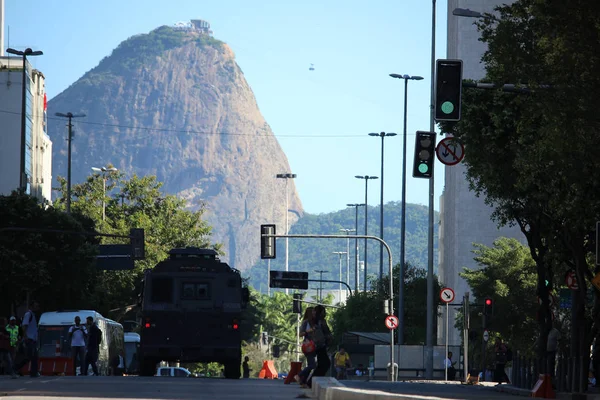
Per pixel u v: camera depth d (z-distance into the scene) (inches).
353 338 5920.3
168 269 2780.5
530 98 1904.5
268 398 1585.9
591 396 1993.1
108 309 5821.9
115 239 7140.8
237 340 2763.3
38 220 4717.0
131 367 5575.8
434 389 2487.7
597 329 2549.2
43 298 4768.7
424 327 6353.3
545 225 2669.8
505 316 5541.3
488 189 2554.1
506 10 1952.5
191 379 2455.7
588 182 2041.1
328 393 1309.1
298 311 5984.3
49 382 2081.7
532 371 2650.1
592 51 1674.5
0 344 2679.6
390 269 4384.8
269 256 4055.1
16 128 7465.6
